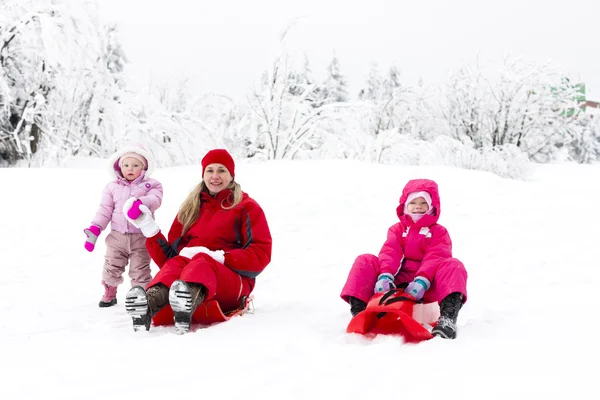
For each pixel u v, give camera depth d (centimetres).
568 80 2431
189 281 344
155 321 366
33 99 1551
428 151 1716
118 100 1736
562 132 2461
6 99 1500
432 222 373
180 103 2294
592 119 3253
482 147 2191
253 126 1822
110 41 2155
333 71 3822
